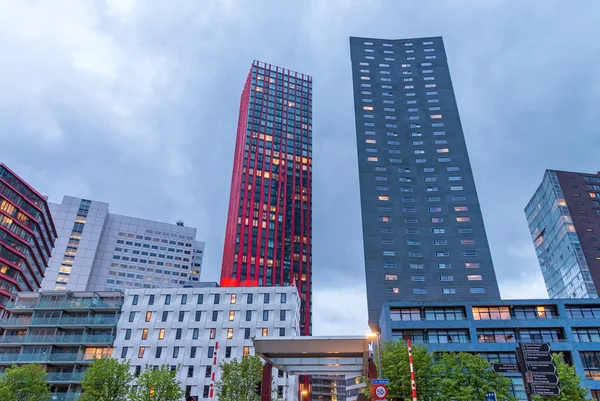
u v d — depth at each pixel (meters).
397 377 47.34
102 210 187.88
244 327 77.81
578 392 44.47
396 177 125.69
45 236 123.31
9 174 107.62
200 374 73.44
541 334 70.81
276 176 174.38
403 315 75.19
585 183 138.12
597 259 122.62
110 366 55.47
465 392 45.34
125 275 185.50
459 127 135.62
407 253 111.38
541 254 148.25
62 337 76.00
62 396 68.44
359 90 146.25
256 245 154.50
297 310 82.38
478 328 72.19
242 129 193.50
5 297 97.12
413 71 152.62
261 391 29.08
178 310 79.94
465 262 109.19
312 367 34.97
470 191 121.50
